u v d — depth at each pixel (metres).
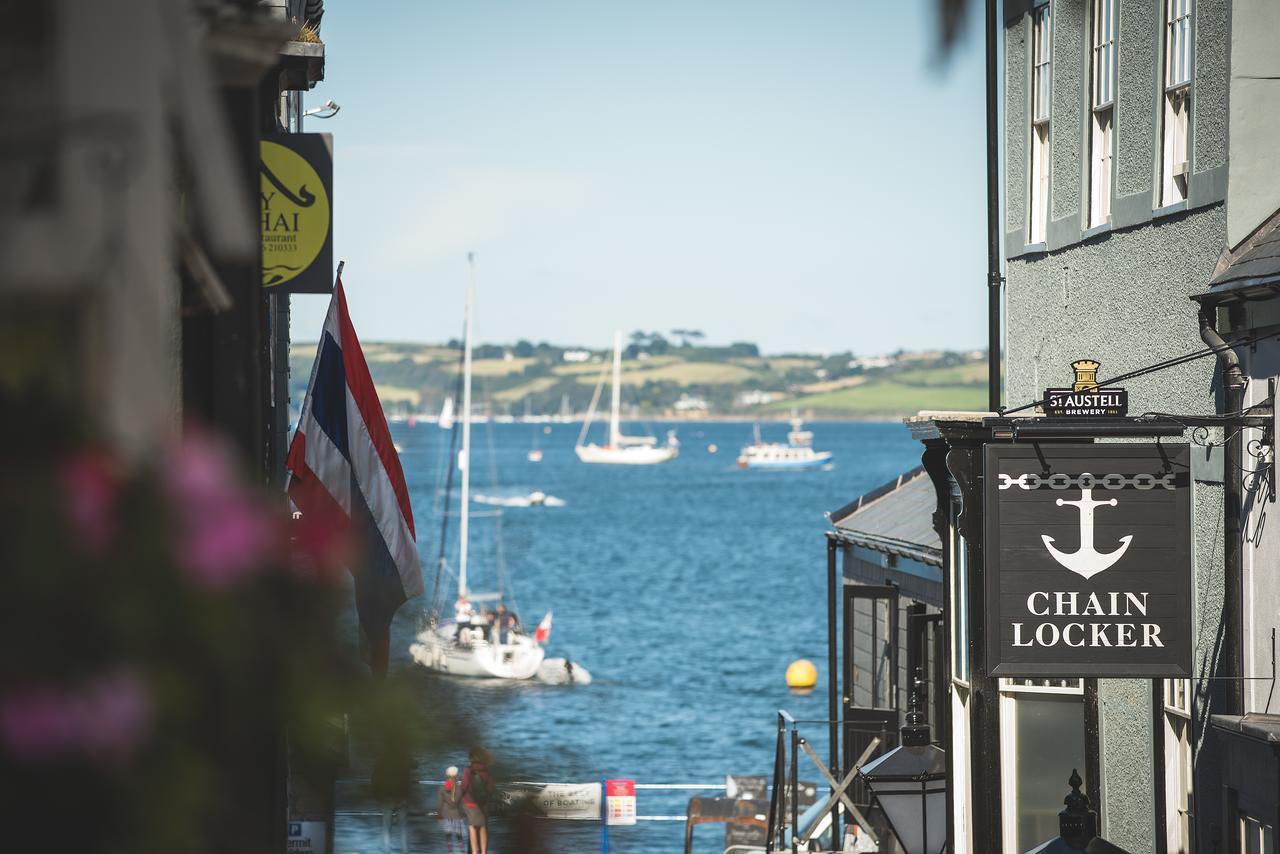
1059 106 50.66
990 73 52.50
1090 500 36.06
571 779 48.03
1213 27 40.34
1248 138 38.69
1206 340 38.03
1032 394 52.22
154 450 9.60
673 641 196.00
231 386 24.23
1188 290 41.41
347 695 10.11
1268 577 36.12
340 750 10.35
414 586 35.16
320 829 29.91
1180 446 36.09
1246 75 38.78
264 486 27.12
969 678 38.47
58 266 11.20
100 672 8.55
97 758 8.41
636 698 141.00
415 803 10.89
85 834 8.46
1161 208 43.19
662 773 102.94
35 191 11.23
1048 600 36.00
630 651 185.38
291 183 34.78
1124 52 46.06
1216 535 39.28
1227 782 32.81
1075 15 49.47
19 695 8.30
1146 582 36.00
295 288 34.78
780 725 51.88
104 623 8.65
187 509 9.38
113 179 11.44
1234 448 37.34
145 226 12.04
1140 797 42.84
